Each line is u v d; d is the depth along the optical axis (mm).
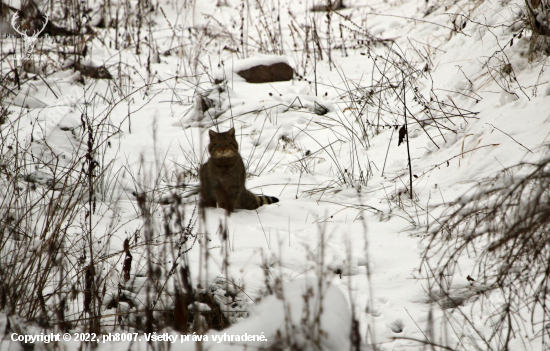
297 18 29625
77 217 9109
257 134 15820
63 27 25375
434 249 7770
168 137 15672
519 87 12227
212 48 26250
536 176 5070
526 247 5336
